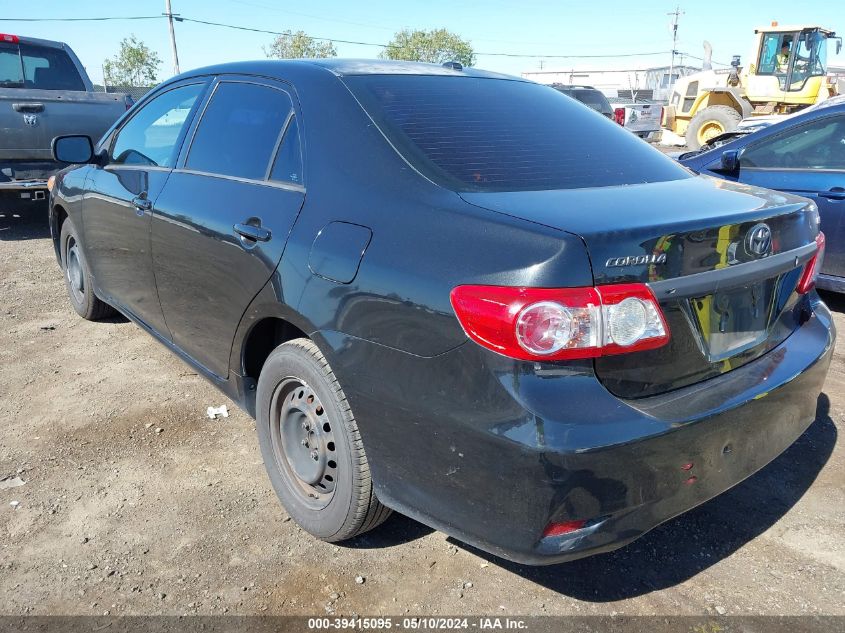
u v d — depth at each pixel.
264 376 2.81
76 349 4.59
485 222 2.11
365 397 2.30
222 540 2.75
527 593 2.50
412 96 2.84
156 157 3.68
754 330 2.46
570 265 1.93
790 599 2.47
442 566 2.63
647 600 2.47
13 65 8.48
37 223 8.98
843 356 4.68
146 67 67.31
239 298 2.85
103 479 3.14
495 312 1.95
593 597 2.48
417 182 2.38
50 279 6.27
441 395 2.08
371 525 2.61
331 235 2.44
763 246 2.33
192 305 3.26
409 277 2.16
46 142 7.63
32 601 2.42
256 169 2.95
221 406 3.82
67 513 2.89
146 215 3.51
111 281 4.24
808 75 16.94
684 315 2.15
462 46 77.56
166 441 3.46
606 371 2.01
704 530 2.85
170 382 4.11
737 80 18.25
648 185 2.63
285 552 2.69
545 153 2.71
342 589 2.50
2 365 4.33
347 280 2.33
